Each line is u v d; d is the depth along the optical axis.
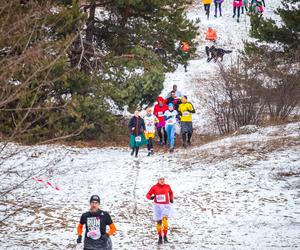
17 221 36.25
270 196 40.75
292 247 29.38
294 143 53.34
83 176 48.09
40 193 42.28
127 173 49.53
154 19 69.12
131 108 64.38
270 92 64.50
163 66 68.06
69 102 35.88
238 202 40.03
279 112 65.69
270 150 52.00
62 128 58.12
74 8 56.31
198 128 70.75
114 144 62.97
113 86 63.25
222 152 53.59
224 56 100.88
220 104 67.56
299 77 64.62
